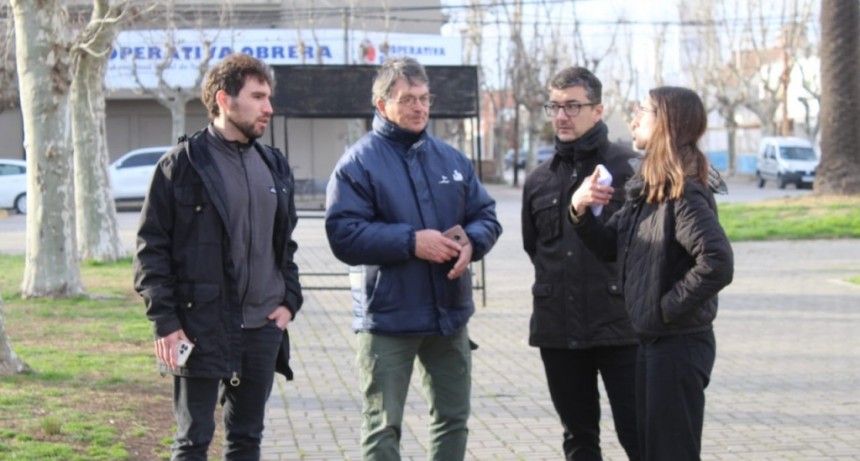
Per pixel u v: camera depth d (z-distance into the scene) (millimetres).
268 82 5566
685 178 5090
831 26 27609
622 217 5406
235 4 42250
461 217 5879
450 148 5961
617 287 5977
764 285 16609
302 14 46000
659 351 5172
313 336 12516
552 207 6090
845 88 27578
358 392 9500
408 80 5699
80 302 14164
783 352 11227
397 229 5539
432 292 5664
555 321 6070
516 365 10680
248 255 5539
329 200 5715
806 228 23781
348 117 14789
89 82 18391
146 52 41781
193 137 5516
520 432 8094
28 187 14422
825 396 9180
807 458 7285
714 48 61438
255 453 5684
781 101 63719
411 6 49938
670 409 5137
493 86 62031
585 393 6219
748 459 7277
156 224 5414
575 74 6051
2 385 8859
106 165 18891
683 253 5137
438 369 5844
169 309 5387
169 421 8078
